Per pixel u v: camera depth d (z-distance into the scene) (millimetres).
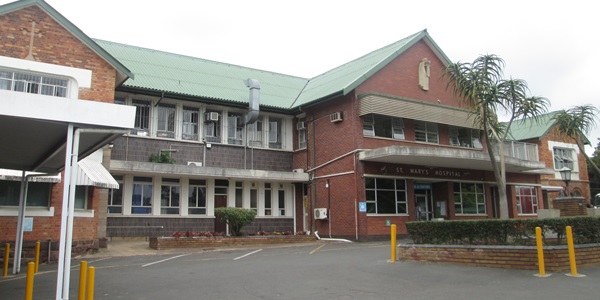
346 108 25141
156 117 24406
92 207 18141
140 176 23672
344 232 24500
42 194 16859
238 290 10602
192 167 23188
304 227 27625
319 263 14734
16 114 8031
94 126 8820
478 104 17672
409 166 25984
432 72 28328
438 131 28078
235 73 30891
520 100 17297
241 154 26609
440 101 28234
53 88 17031
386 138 25578
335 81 28266
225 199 26172
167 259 16406
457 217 27469
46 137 9836
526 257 11992
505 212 17531
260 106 26750
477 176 28953
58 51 17078
